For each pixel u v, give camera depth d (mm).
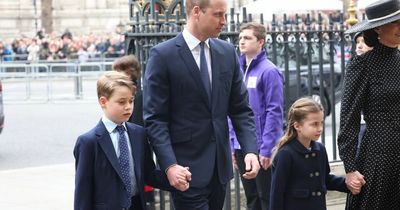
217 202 9984
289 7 29062
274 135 12336
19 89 46344
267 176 12516
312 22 17781
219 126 9789
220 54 9844
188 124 9703
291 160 10109
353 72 9828
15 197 16594
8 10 90562
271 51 14961
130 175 9148
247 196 12961
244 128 10039
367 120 9883
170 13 12531
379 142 9727
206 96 9703
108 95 9000
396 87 9688
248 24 12625
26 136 27672
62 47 64438
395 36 9680
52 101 43062
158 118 9664
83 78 49844
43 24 87562
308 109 9969
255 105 12547
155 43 12469
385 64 9742
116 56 62562
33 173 19500
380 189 9805
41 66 47875
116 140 9102
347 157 9828
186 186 9281
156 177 9617
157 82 9672
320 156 10250
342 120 9898
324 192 10289
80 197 8969
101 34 78188
